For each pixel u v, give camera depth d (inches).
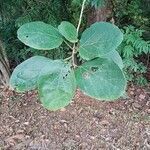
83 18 104.1
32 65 16.8
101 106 104.2
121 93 15.1
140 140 93.4
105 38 16.6
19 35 16.8
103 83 15.4
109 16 103.0
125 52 101.7
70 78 15.7
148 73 121.2
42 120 100.3
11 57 119.9
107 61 15.9
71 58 16.7
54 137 94.6
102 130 96.4
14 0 107.3
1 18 114.3
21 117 102.0
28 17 103.1
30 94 110.5
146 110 104.0
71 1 104.0
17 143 93.2
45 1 105.3
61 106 15.0
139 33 104.7
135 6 110.7
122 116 101.3
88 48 16.6
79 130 96.5
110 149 90.7
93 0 88.0
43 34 17.1
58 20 107.0
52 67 16.0
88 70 15.8
